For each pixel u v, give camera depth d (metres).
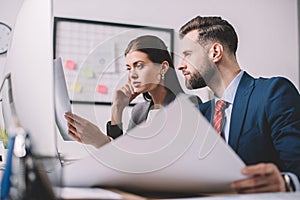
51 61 0.72
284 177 0.67
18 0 3.04
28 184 0.49
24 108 0.76
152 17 3.36
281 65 3.72
